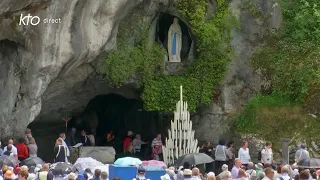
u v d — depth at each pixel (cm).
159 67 4353
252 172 3084
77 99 4338
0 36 3675
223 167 3078
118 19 4000
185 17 4341
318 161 3303
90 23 3872
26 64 3769
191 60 4400
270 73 4409
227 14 4366
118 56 4178
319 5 4419
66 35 3784
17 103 3812
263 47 4425
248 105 4347
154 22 4338
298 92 4328
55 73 3847
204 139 4397
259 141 4275
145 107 4344
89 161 3158
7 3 3538
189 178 2861
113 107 4803
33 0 3609
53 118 4356
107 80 4241
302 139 4259
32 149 3662
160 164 3194
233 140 4322
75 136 4550
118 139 4725
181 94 4019
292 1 4469
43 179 2834
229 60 4378
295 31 4397
